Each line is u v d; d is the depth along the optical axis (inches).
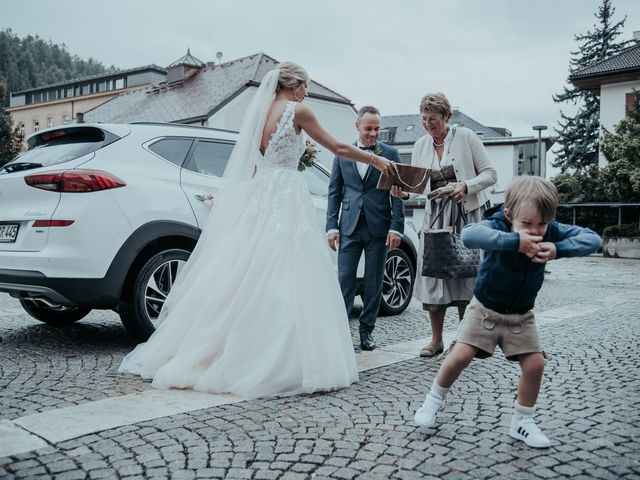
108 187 168.1
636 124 794.8
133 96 1358.3
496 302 101.5
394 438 104.7
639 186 748.6
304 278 139.2
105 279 165.8
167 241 184.4
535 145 1617.9
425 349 173.9
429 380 145.7
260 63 1162.0
